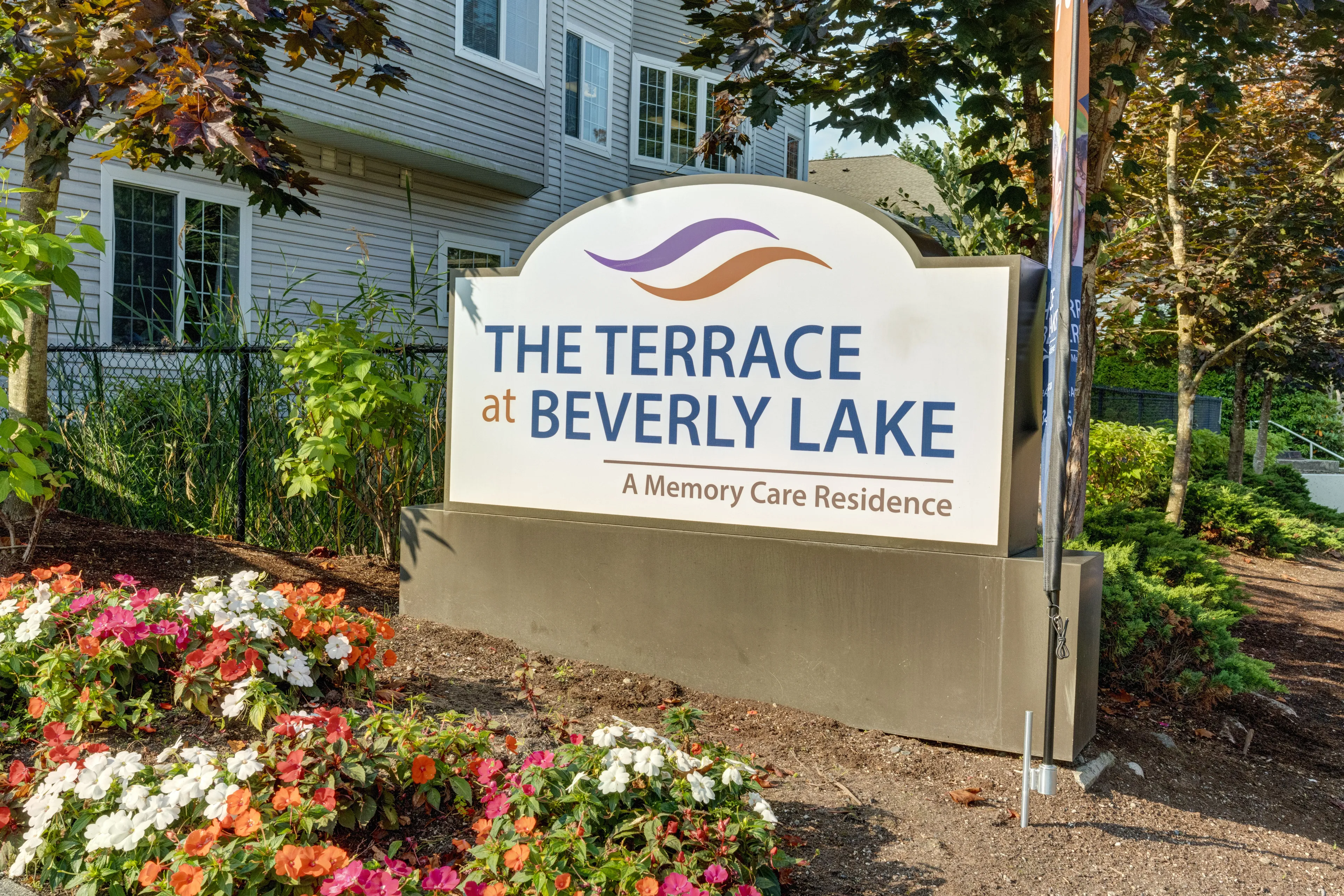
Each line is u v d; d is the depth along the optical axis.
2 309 4.21
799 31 5.85
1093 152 6.11
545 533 4.95
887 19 5.77
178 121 4.75
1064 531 3.66
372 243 12.65
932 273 4.08
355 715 3.26
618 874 2.39
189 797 2.51
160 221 10.23
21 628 3.34
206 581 3.72
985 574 3.94
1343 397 25.77
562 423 4.93
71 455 7.27
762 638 4.40
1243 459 16.09
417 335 11.79
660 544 4.64
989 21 5.41
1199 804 3.95
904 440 4.12
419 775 2.76
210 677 3.32
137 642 3.34
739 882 2.55
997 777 3.81
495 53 13.52
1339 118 8.87
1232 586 6.53
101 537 6.02
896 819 3.37
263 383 6.76
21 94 5.16
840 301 4.25
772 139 20.66
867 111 6.16
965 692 3.98
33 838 2.54
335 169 12.01
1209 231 10.16
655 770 2.67
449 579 5.24
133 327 10.01
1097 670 4.25
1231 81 6.25
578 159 16.23
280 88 10.48
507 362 5.09
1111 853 3.30
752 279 4.45
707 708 4.33
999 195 7.11
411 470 6.29
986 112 6.15
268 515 6.76
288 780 2.53
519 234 15.09
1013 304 3.93
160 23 4.73
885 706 4.14
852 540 4.23
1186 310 10.12
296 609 3.63
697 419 4.58
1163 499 12.29
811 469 4.32
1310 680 6.48
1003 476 3.95
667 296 4.65
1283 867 3.42
